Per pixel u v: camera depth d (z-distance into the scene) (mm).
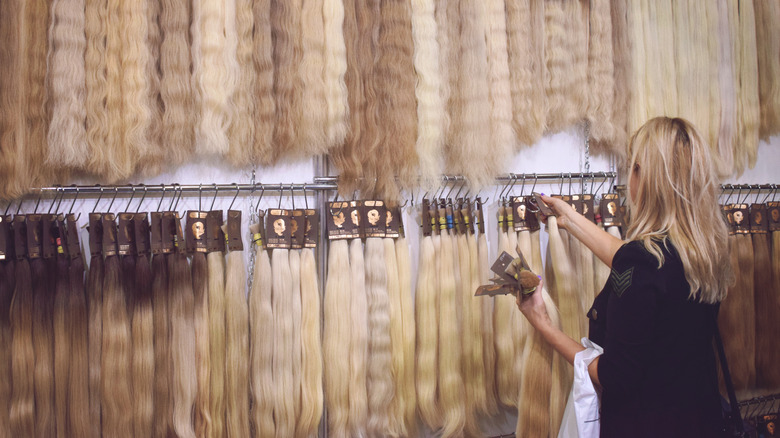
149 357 1878
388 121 2125
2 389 1753
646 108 2473
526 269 1731
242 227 2145
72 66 1833
